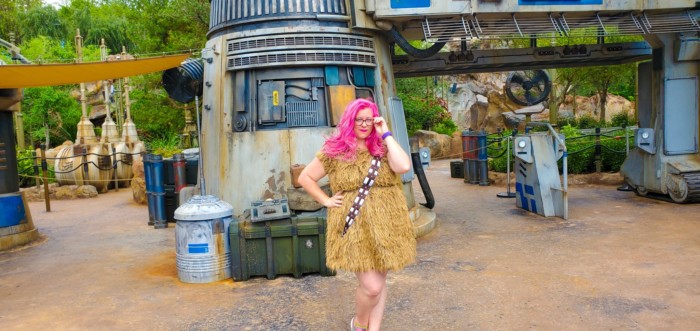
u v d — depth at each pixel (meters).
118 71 7.39
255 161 6.92
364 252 3.24
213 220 5.57
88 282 5.87
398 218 3.31
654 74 9.29
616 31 8.66
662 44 8.97
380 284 3.34
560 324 4.11
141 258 6.93
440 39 7.29
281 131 6.93
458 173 14.36
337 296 4.99
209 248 5.55
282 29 6.97
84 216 10.95
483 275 5.44
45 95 22.78
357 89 7.26
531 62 10.51
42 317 4.76
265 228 5.56
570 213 8.52
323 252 5.58
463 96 28.48
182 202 8.04
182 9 19.02
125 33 32.34
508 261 5.94
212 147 7.36
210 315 4.62
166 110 22.72
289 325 4.31
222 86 7.23
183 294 5.24
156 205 9.13
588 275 5.31
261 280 5.59
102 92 26.86
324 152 3.34
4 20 29.98
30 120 22.89
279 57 6.94
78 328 4.45
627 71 20.77
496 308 4.50
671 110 8.98
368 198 3.26
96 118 26.47
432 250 6.57
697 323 4.05
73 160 14.96
